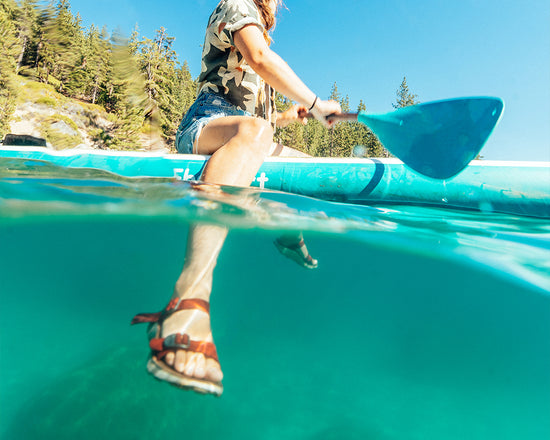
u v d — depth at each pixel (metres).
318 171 2.30
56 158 2.35
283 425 0.71
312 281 1.53
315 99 1.89
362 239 1.35
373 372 0.90
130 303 1.17
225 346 1.00
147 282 1.36
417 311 1.24
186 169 2.05
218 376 0.75
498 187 2.06
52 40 18.86
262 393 0.81
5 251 1.38
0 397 0.71
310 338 1.08
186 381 0.71
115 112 20.73
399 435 0.69
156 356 0.74
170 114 29.36
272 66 1.73
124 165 2.25
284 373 0.89
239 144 1.59
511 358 0.94
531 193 1.99
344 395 0.81
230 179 1.53
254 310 1.25
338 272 1.54
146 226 1.30
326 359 0.96
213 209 1.23
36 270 1.40
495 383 0.85
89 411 0.69
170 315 0.82
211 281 0.96
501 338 1.02
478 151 1.76
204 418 0.71
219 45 1.96
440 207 2.13
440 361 0.95
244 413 0.74
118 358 0.86
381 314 1.23
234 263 1.51
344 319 1.20
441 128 1.88
